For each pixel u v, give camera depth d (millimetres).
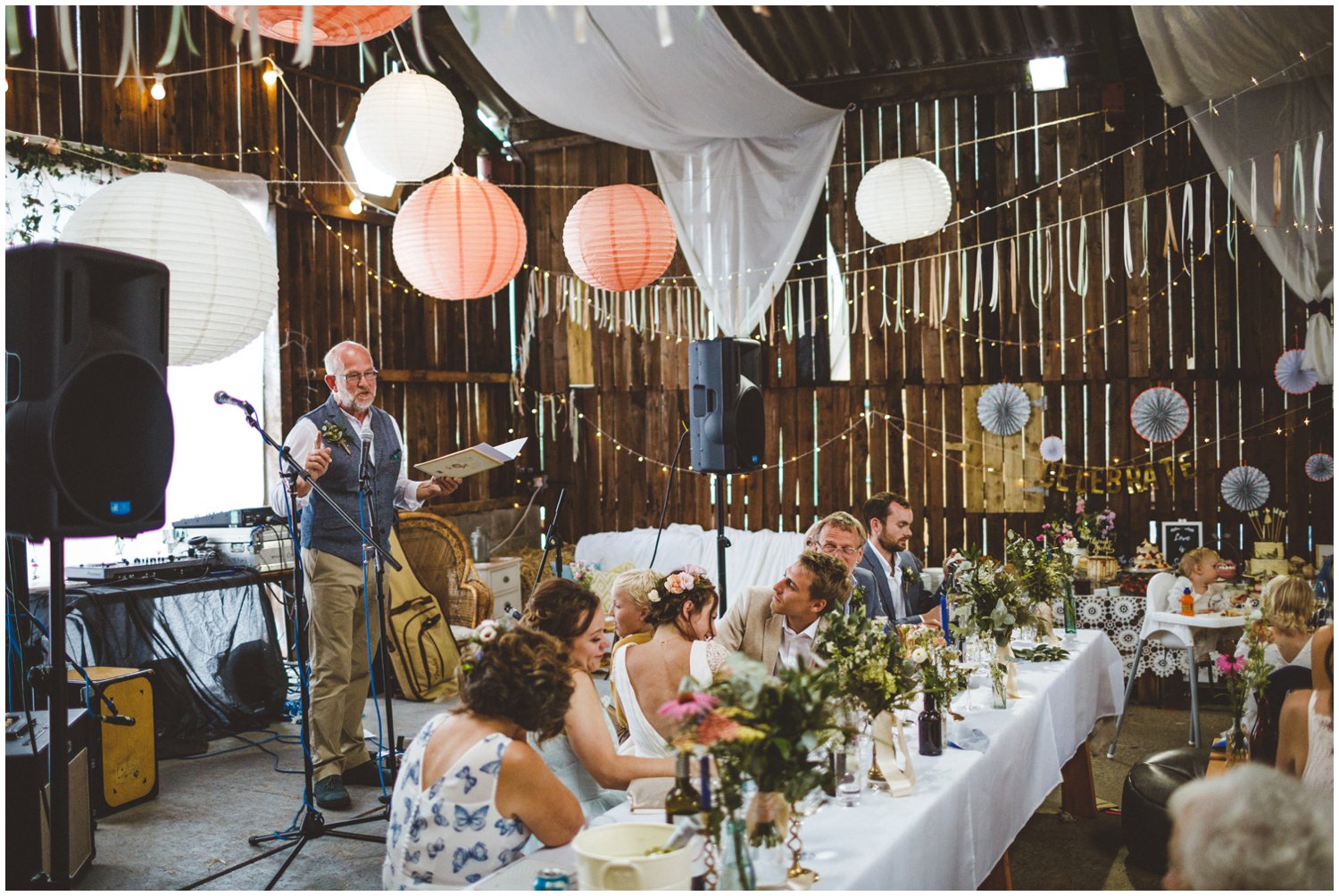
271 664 5848
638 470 8547
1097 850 4102
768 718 1919
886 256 7742
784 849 2115
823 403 7938
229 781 4848
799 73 7660
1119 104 6945
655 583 3195
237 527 5836
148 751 4586
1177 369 7102
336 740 4504
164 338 2990
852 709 2467
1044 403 7395
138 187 3432
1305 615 3410
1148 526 7191
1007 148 7426
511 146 8672
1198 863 1676
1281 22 5207
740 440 4852
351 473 4562
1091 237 7258
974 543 7566
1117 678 4895
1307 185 5996
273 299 3729
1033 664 4184
